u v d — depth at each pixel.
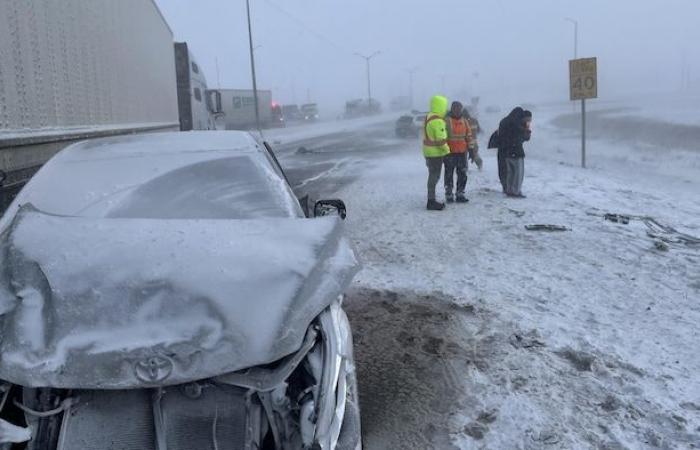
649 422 3.98
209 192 3.95
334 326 2.90
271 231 3.27
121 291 2.74
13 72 6.19
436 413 4.15
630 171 19.44
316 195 12.93
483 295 6.37
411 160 20.77
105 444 2.61
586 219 9.71
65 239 3.07
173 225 3.26
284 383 2.68
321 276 2.95
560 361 4.84
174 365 2.51
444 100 10.62
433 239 8.70
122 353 2.51
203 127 21.80
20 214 3.32
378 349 5.14
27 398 2.62
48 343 2.55
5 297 2.76
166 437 2.63
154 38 14.42
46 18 7.21
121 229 3.18
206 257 2.96
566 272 7.03
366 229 9.43
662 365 4.73
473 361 4.88
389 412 4.16
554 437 3.83
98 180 4.02
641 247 7.93
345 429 2.79
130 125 11.70
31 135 6.57
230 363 2.55
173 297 2.73
